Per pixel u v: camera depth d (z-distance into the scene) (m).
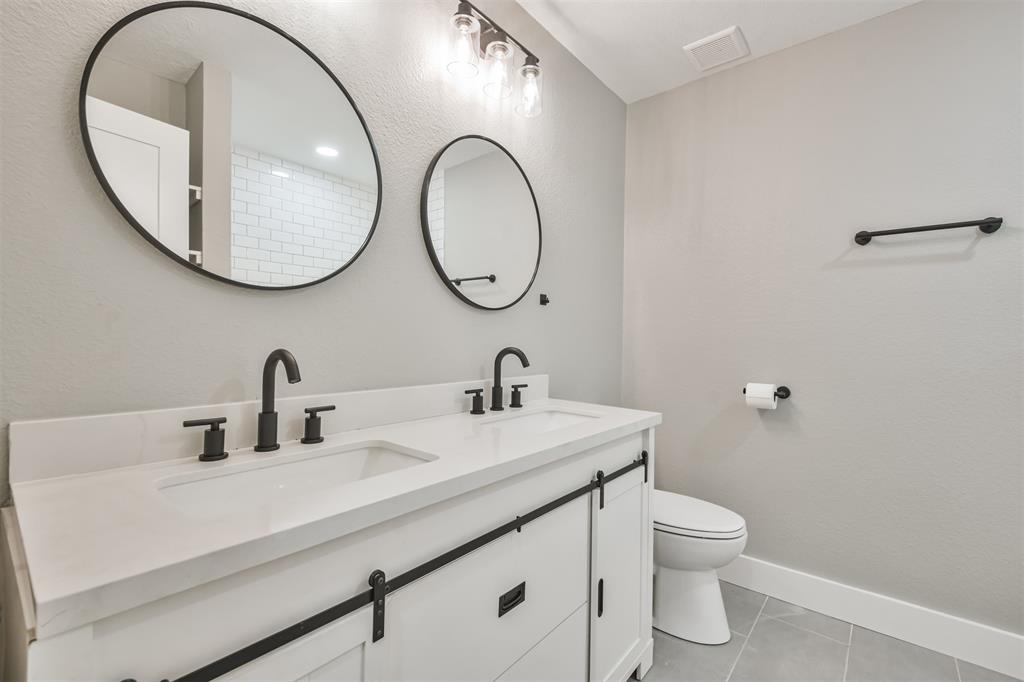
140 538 0.54
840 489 1.88
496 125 1.70
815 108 1.95
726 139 2.19
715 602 1.72
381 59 1.30
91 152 0.82
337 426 1.17
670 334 2.35
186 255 0.93
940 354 1.69
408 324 1.38
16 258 0.76
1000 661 1.56
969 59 1.64
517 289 1.78
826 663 1.59
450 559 0.80
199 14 0.96
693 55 2.09
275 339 1.08
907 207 1.75
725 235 2.19
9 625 0.61
